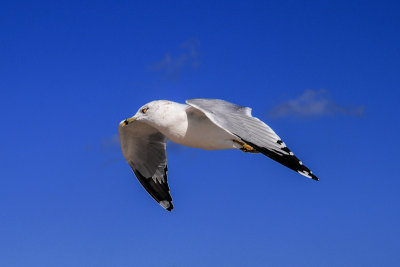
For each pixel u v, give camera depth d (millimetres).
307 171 4566
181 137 5648
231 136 5508
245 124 4867
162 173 6688
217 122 4762
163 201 6668
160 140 6562
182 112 5590
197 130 5562
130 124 6230
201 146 5668
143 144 6551
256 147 4660
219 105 5133
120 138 6383
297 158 4602
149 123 5820
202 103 5105
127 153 6570
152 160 6676
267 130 4777
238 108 5133
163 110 5672
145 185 6703
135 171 6699
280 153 4621
